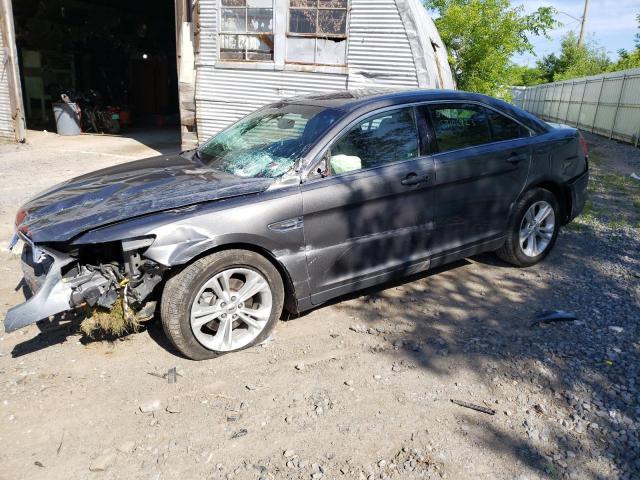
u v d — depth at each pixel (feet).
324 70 30.48
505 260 16.69
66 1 57.11
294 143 12.92
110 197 11.78
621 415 9.67
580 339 12.33
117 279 11.03
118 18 63.87
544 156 15.98
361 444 9.09
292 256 12.00
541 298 14.61
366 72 30.01
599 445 8.96
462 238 14.74
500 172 14.99
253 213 11.37
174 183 12.32
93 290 10.78
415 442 9.11
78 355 11.92
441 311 13.92
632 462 8.57
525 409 9.91
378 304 14.34
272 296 12.07
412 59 29.19
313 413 9.89
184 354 11.43
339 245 12.59
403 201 13.34
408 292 15.07
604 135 68.90
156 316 13.38
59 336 12.74
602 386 10.54
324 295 12.72
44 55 57.06
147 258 10.68
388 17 28.86
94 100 57.00
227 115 32.81
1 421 9.74
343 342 12.42
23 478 8.42
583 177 17.48
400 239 13.51
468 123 14.84
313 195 12.03
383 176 12.91
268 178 12.16
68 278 10.94
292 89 31.30
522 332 12.73
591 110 75.36
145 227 10.61
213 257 11.14
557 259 17.63
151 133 55.26
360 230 12.83
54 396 10.46
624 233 20.75
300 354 11.92
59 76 58.95
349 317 13.65
